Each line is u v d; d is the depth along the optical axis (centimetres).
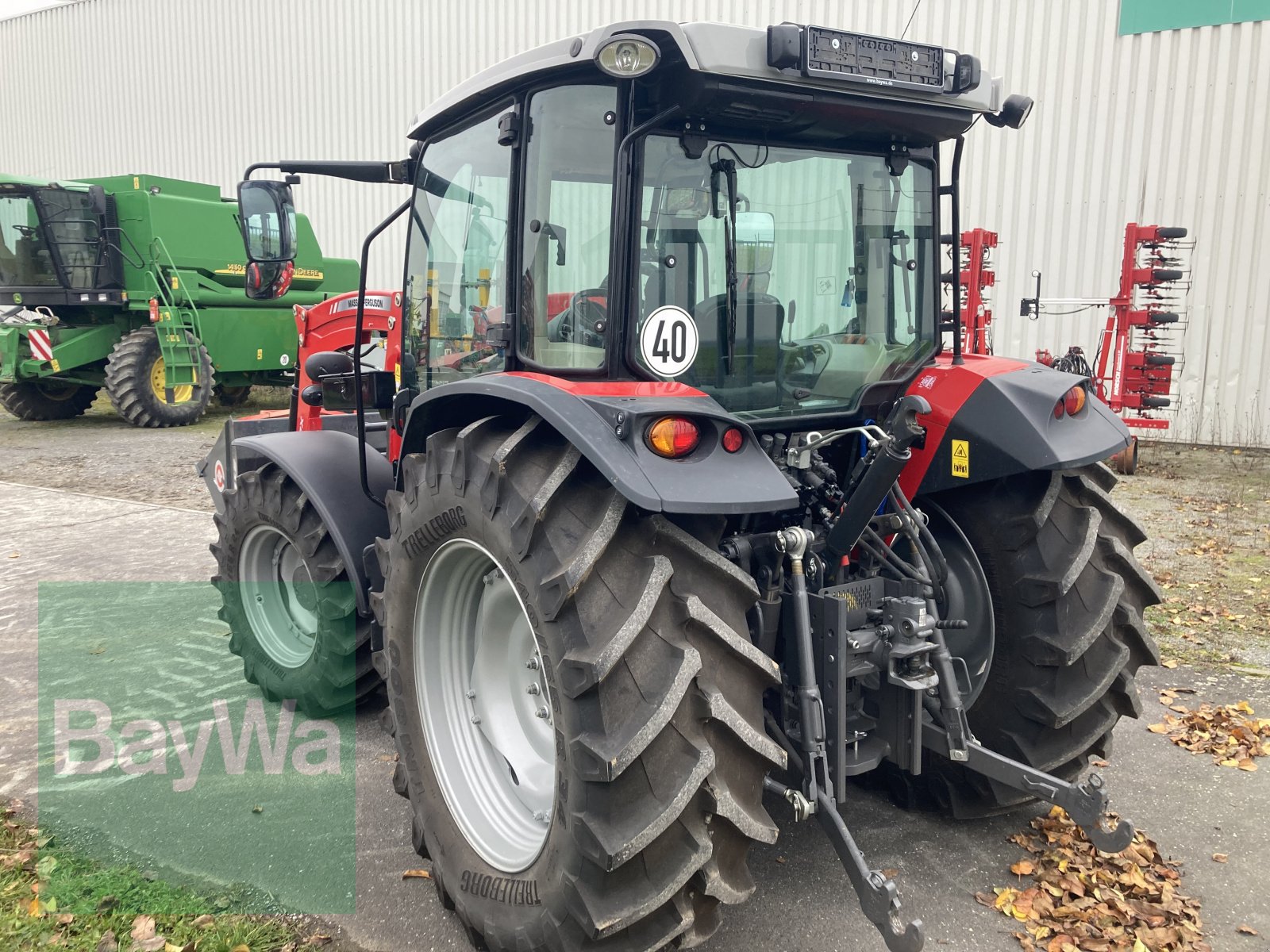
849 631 257
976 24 1031
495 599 263
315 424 469
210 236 1259
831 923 255
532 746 263
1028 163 1038
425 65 1412
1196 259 984
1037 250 1048
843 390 278
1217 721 370
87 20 1772
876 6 1057
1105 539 281
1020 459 264
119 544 643
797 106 233
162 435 1179
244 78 1598
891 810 313
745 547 249
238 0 1575
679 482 202
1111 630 280
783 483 213
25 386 1287
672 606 208
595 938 202
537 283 255
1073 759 290
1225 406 992
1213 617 487
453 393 245
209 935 253
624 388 225
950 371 285
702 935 217
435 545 256
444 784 266
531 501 212
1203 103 957
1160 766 338
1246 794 320
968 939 249
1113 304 877
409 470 262
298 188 1566
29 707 389
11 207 1168
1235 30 932
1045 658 275
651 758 200
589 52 224
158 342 1219
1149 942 247
